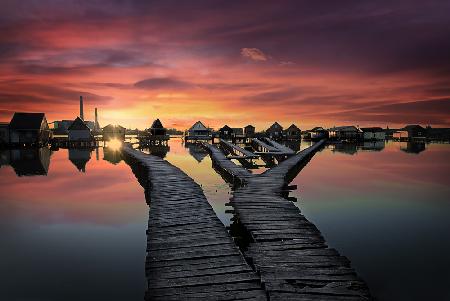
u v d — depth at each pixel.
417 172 34.28
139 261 11.98
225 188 25.16
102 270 11.23
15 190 25.19
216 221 13.47
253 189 19.62
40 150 63.97
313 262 9.45
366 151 63.09
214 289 8.09
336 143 93.00
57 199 22.12
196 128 94.88
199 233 12.05
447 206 19.72
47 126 76.19
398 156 52.31
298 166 35.72
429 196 22.59
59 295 9.59
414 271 10.85
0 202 21.23
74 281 10.44
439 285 9.95
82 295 9.60
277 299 7.61
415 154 56.28
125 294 9.65
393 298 9.27
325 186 26.30
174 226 12.91
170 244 10.98
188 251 10.38
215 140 105.94
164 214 14.51
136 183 28.58
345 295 7.83
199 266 9.31
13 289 9.89
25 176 31.97
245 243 13.59
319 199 21.59
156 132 84.94
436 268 11.06
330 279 8.51
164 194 18.53
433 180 29.27
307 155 46.59
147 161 35.44
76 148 70.62
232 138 91.56
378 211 18.56
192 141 97.69
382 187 25.92
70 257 12.36
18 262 11.87
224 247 10.68
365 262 11.55
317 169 36.53
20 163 42.25
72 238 14.49
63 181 29.31
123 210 19.28
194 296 7.80
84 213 18.61
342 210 18.78
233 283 8.38
